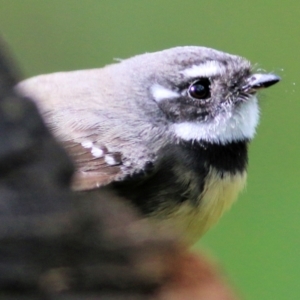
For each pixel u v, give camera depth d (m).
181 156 1.32
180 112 1.32
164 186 1.32
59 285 1.06
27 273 1.02
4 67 1.04
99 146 1.32
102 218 1.14
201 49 1.33
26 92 1.21
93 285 1.10
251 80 1.33
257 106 1.33
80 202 1.11
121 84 1.33
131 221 1.23
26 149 1.04
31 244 1.03
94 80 1.33
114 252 1.13
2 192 1.02
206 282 1.26
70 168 1.13
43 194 1.06
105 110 1.32
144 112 1.32
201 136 1.32
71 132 1.32
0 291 1.01
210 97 1.33
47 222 1.05
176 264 1.26
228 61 1.33
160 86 1.33
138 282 1.16
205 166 1.32
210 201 1.32
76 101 1.32
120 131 1.32
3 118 1.03
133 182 1.32
